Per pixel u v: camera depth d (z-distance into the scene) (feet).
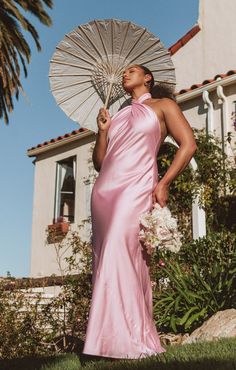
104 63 14.69
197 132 36.42
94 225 12.19
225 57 42.29
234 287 21.77
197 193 32.99
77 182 47.88
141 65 14.03
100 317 11.25
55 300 24.56
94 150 13.32
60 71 14.92
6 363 16.29
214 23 43.60
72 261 25.77
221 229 33.32
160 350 11.48
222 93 37.76
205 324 17.94
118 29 14.34
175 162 12.36
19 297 24.12
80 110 15.08
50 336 23.90
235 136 36.55
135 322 11.34
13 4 44.11
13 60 46.65
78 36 14.53
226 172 34.50
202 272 23.26
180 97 39.78
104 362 11.31
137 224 11.85
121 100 14.92
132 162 12.25
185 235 32.55
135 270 11.70
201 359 10.41
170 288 23.17
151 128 12.54
